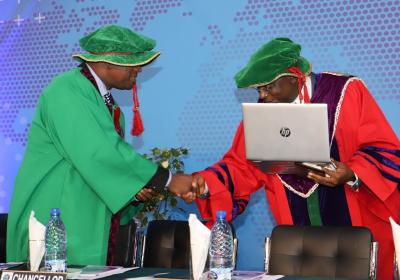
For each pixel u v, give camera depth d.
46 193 3.51
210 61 5.95
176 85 6.05
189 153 6.02
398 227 2.51
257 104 3.43
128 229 3.75
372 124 3.72
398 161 3.62
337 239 3.23
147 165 3.51
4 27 6.52
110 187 3.40
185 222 3.74
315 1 5.61
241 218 5.87
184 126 6.04
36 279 2.61
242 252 5.84
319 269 3.21
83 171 3.42
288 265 3.28
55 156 3.54
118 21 6.20
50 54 6.39
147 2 6.12
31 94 6.46
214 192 3.75
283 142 3.41
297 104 3.33
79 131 3.44
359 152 3.67
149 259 3.74
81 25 6.30
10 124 6.52
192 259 2.67
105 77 3.68
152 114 6.12
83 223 3.49
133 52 3.64
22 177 3.57
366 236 3.16
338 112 3.72
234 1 5.86
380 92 5.45
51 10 6.39
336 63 5.55
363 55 5.48
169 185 3.57
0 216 4.33
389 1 5.40
